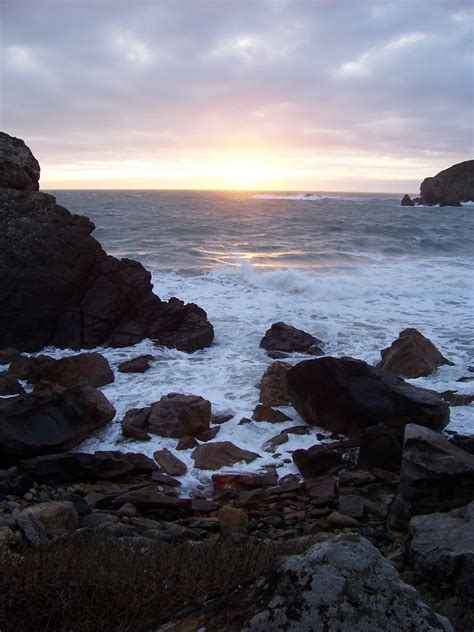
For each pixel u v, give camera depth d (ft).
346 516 21.72
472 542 15.87
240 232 126.62
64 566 12.01
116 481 25.23
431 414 27.91
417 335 40.29
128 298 48.03
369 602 7.64
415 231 130.21
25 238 45.98
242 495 23.53
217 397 33.91
